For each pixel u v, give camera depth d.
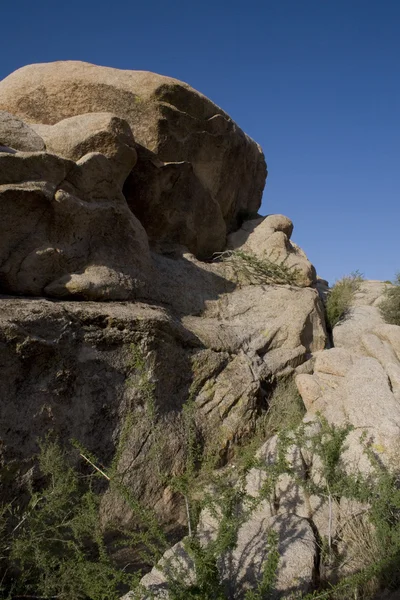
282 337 9.02
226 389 7.48
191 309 8.71
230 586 4.38
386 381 7.14
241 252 10.30
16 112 9.89
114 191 7.79
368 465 5.89
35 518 4.63
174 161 10.08
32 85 9.86
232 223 12.54
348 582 3.94
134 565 5.07
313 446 5.52
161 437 6.41
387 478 5.12
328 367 8.20
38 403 5.41
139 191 9.33
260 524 5.24
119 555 5.23
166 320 6.92
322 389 7.73
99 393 6.06
